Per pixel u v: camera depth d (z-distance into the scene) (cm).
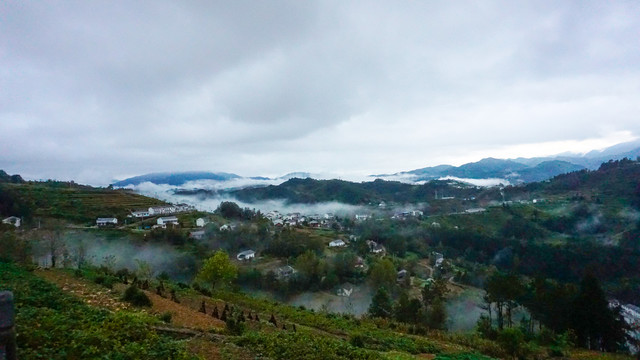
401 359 1825
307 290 8169
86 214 10394
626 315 6481
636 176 17012
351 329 2948
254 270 8362
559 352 3042
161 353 1167
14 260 3381
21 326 1124
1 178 13112
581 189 18212
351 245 11975
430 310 5241
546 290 4422
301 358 1448
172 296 2805
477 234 12488
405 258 11288
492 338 3416
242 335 1681
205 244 9706
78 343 1078
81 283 2589
